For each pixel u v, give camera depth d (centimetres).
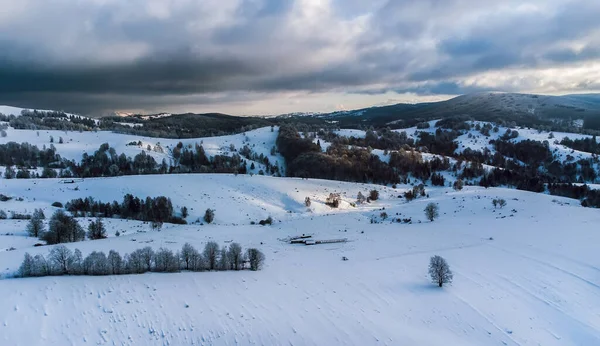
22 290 4806
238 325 4366
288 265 6694
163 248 6925
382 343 4128
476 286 5650
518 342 4247
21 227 9131
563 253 6838
